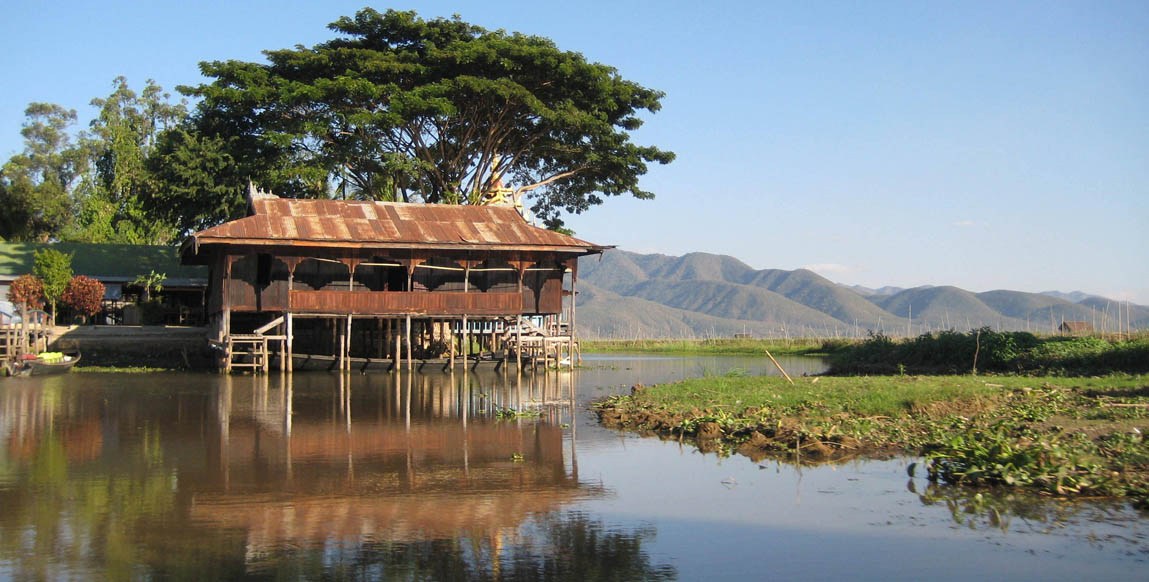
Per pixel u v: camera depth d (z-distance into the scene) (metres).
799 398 19.80
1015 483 12.04
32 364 30.23
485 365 37.69
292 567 8.65
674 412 18.69
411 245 33.19
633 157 45.25
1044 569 8.66
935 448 14.64
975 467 12.63
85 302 38.84
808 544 9.56
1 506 10.91
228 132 43.38
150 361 37.34
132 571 8.47
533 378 33.12
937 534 9.90
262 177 42.16
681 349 63.72
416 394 25.19
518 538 9.77
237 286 33.19
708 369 38.66
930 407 18.41
